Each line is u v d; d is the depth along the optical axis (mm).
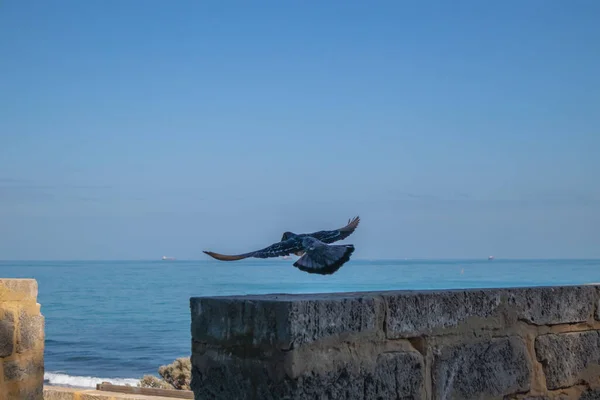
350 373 4430
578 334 5848
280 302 4219
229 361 4480
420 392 4793
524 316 5434
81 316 92250
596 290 5965
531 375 5477
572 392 5805
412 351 4789
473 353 5098
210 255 3428
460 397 5008
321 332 4301
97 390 11633
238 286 146625
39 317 9000
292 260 3498
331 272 3309
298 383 4164
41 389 9000
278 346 4211
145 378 27781
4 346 8523
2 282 8664
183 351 61500
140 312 97250
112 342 67562
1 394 8461
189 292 132500
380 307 4613
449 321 4977
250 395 4352
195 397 4691
